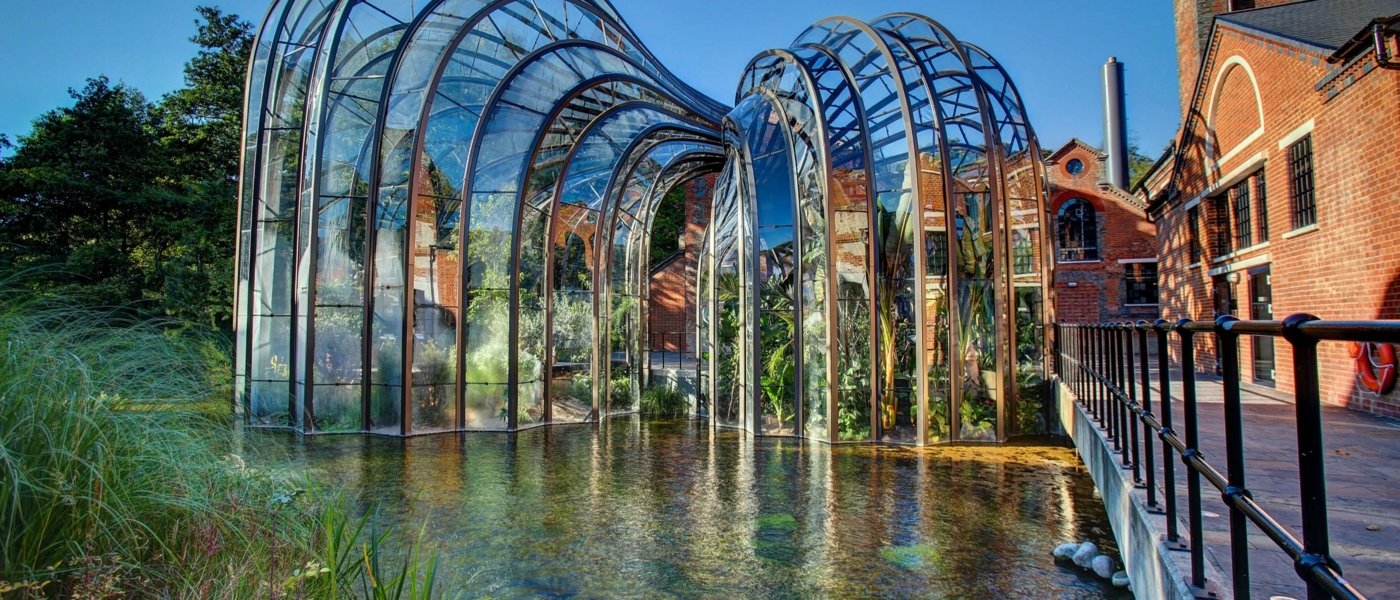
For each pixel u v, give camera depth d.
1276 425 6.82
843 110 10.56
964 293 10.09
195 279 20.31
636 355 14.77
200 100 24.88
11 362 3.22
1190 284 14.91
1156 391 10.20
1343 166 8.36
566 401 12.52
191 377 4.44
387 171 11.22
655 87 14.12
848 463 8.64
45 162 20.73
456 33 11.53
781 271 10.82
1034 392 10.45
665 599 4.51
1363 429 6.53
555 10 13.18
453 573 4.90
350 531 4.85
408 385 10.93
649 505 6.75
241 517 3.53
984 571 4.98
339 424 11.08
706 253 13.57
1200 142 13.77
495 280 11.72
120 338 4.07
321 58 11.55
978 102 10.41
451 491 7.29
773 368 10.84
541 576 4.89
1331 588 1.23
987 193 10.24
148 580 3.08
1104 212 24.73
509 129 11.93
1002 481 7.66
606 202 13.50
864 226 10.14
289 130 11.92
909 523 6.14
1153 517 3.37
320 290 11.19
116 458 3.31
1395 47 7.23
